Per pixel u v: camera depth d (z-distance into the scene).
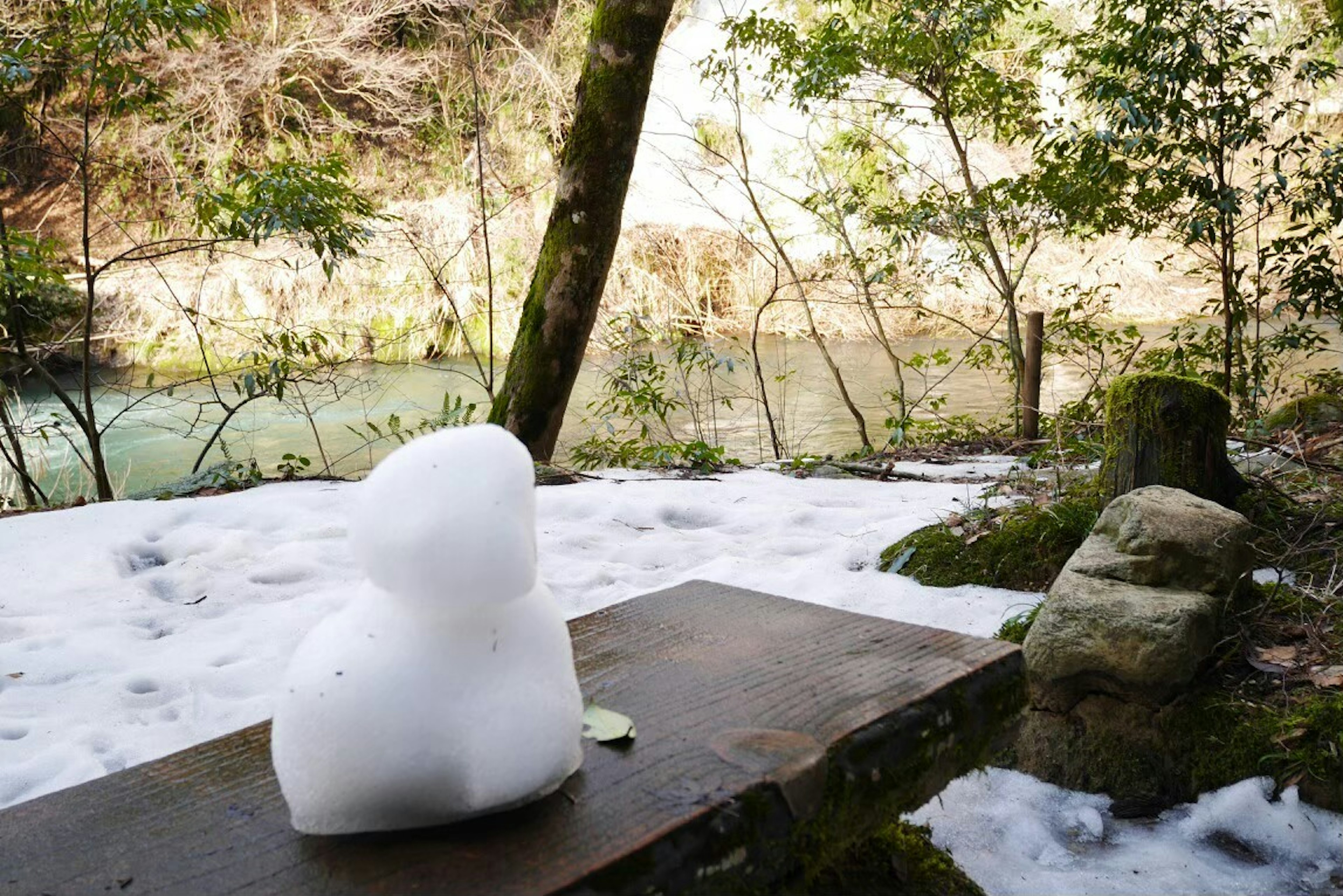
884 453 7.24
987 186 8.49
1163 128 7.66
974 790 2.54
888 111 9.06
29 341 11.60
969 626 3.31
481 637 1.16
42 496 7.03
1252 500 3.64
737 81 9.42
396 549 1.08
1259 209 7.53
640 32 6.29
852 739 1.42
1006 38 10.12
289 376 7.46
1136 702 2.58
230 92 17.11
